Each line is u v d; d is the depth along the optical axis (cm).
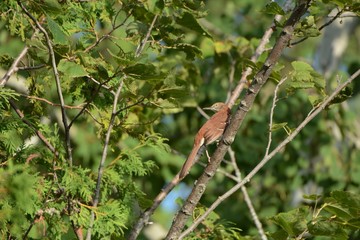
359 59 2866
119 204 1127
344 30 2500
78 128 2016
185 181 2162
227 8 2434
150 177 2125
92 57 1099
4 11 1099
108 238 1084
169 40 1214
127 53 1026
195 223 1030
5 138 1055
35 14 1123
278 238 1087
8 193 970
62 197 1062
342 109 2233
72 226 1081
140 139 1205
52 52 1018
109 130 1076
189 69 1744
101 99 1191
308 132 2164
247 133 2119
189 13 1201
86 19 1163
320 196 1079
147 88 1186
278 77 1242
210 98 2097
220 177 2105
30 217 1041
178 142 2127
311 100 1134
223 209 2073
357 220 1048
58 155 1079
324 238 1323
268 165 2112
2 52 1193
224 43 1800
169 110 1653
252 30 2400
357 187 2222
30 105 1216
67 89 1180
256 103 2159
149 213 1177
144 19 1202
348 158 2236
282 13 1095
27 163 1052
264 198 2128
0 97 1088
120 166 1177
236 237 1244
